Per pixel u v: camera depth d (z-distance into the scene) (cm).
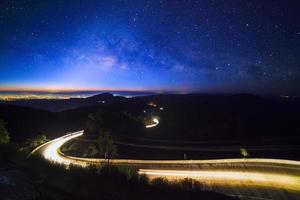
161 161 5469
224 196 1474
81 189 914
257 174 4412
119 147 7619
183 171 4706
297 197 3350
